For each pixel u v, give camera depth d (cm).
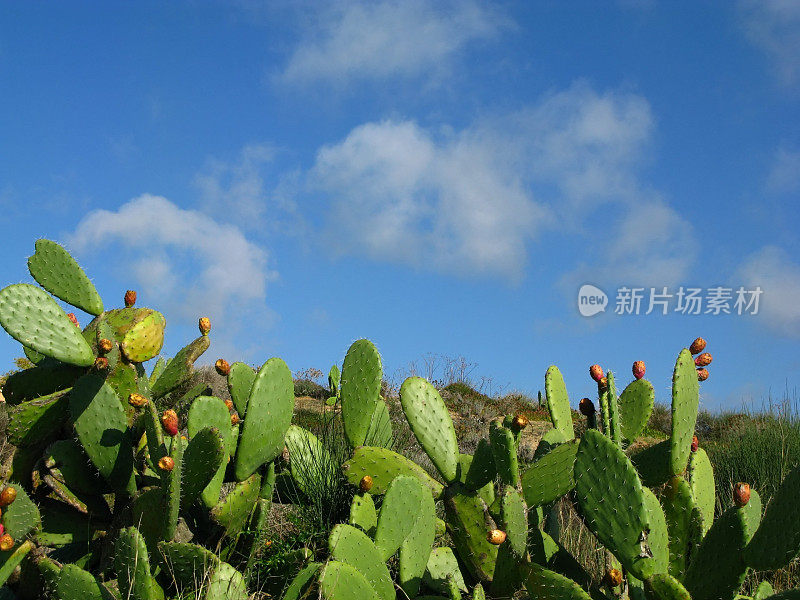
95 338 374
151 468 349
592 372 327
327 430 503
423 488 313
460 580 327
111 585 303
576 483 252
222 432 335
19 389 364
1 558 297
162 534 301
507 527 273
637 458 308
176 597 296
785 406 855
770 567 243
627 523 242
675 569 280
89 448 329
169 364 408
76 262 382
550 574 262
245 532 344
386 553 299
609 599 287
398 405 791
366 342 383
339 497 409
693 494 321
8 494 283
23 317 333
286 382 350
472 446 877
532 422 1130
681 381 295
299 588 285
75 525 339
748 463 722
